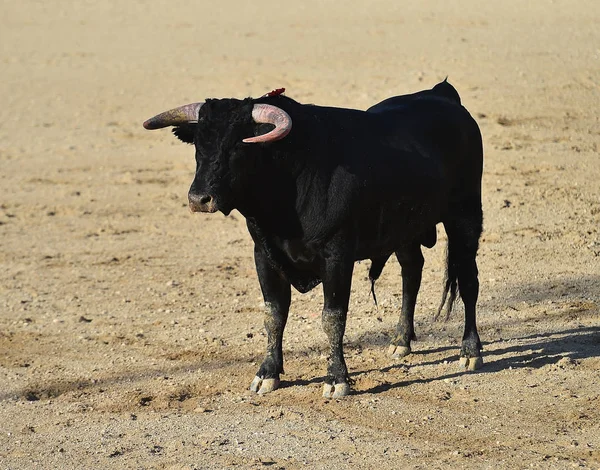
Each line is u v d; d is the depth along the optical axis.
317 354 15.73
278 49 40.62
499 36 39.47
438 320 17.11
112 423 13.34
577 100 31.34
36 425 13.44
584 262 20.09
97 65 41.19
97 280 20.69
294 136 13.06
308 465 11.66
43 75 40.44
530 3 45.22
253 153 12.80
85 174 29.39
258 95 34.56
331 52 39.19
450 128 15.12
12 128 34.28
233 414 13.44
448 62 36.12
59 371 15.55
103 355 16.23
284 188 13.15
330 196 13.21
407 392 13.94
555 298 18.05
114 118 34.75
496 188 25.22
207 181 12.66
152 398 14.26
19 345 16.94
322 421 13.01
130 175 29.08
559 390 13.78
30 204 26.94
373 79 35.06
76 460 12.15
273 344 14.26
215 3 52.41
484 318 17.16
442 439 12.31
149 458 12.07
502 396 13.67
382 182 13.71
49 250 23.09
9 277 21.12
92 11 52.88
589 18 41.44
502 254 20.81
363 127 14.02
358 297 18.66
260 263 13.98
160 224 24.86
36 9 54.25
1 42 46.53
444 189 14.81
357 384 14.27
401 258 15.35
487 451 11.88
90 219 25.52
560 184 25.25
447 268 15.45
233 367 15.35
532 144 28.16
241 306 18.58
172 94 36.38
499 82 33.34
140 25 48.31
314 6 49.28
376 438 12.39
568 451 11.79
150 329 17.47
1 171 29.95
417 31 41.44
